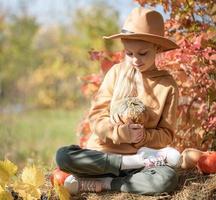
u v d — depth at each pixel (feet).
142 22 13.08
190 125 15.69
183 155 13.50
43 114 52.37
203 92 15.34
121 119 12.79
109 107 13.64
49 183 13.67
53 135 37.14
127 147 13.04
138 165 12.64
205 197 12.23
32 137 34.94
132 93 13.43
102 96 13.79
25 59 64.18
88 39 54.13
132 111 12.73
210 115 15.39
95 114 13.61
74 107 58.95
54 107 60.34
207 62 15.12
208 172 13.10
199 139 15.49
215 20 15.76
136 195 12.42
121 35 12.87
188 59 15.01
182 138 15.75
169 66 15.69
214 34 14.83
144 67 13.15
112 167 12.59
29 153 27.25
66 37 63.36
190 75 15.49
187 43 14.93
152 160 12.53
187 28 15.96
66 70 60.18
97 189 12.73
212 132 15.48
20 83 63.46
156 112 13.14
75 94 59.98
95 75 19.06
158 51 13.48
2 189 12.26
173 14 15.76
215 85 15.21
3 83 62.23
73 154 12.60
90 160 12.54
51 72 62.13
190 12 15.74
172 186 12.38
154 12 13.30
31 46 64.90
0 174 12.37
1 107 50.72
